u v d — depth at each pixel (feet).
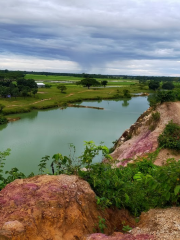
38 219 15.29
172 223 16.11
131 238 14.94
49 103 227.81
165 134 63.46
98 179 21.38
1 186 24.68
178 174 18.25
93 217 18.06
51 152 91.61
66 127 137.39
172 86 387.14
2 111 179.83
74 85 458.91
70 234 15.81
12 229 13.78
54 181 19.43
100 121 156.97
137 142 73.15
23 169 74.08
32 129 132.05
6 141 106.83
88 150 23.36
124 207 20.98
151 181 19.31
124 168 38.19
